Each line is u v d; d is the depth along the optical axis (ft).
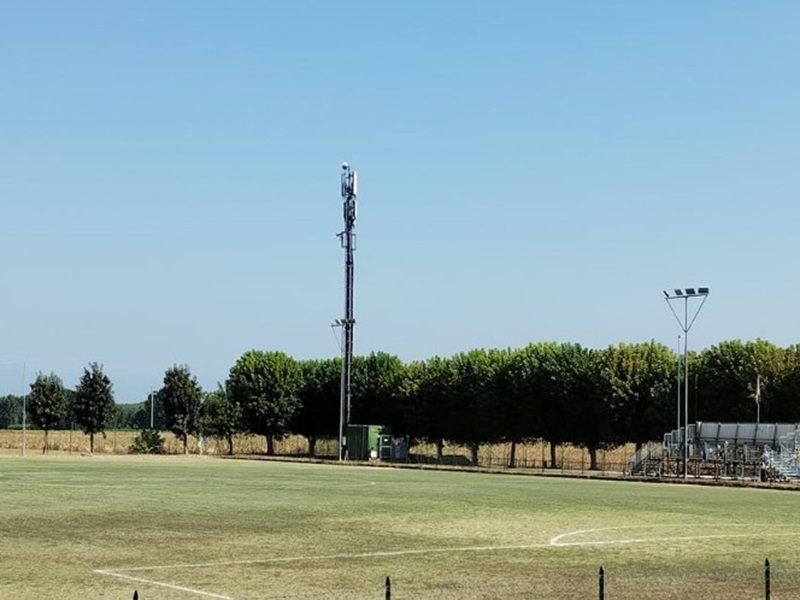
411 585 93.35
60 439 605.31
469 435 469.16
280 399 539.29
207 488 232.73
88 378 526.16
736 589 92.27
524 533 140.26
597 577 99.19
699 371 404.36
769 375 387.96
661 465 347.77
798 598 87.20
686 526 152.35
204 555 113.39
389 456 464.24
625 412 412.98
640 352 416.46
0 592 87.97
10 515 159.22
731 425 347.97
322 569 103.35
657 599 86.53
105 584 92.63
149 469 329.31
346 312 453.99
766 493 247.91
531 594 88.69
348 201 443.73
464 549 121.60
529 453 524.52
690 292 325.42
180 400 543.39
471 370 468.34
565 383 429.38
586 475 336.08
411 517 162.71
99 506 177.37
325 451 570.05
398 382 505.66
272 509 175.63
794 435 327.88
